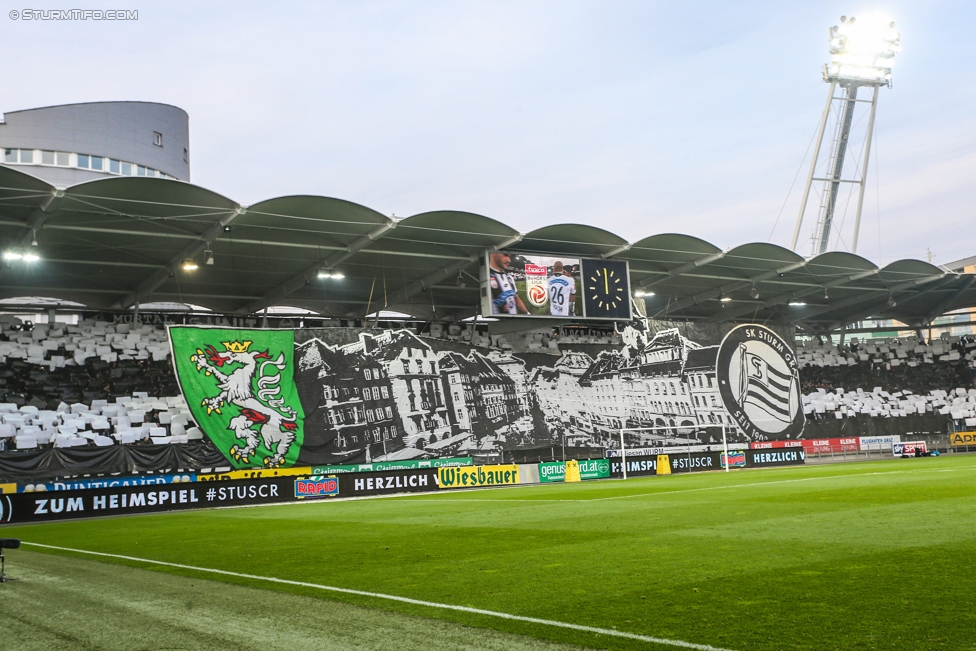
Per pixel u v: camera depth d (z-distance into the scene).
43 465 31.78
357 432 40.69
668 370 49.78
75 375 39.59
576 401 46.78
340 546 15.49
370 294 47.09
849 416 55.88
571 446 45.81
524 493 30.56
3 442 35.06
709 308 58.19
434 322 51.16
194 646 7.59
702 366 50.72
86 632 8.33
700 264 45.31
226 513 26.59
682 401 49.53
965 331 73.44
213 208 31.53
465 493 32.56
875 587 9.02
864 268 47.69
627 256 44.81
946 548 11.41
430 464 41.84
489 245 41.16
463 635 7.74
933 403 58.69
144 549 16.38
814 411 55.59
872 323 73.50
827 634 7.22
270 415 38.78
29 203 29.83
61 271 38.47
